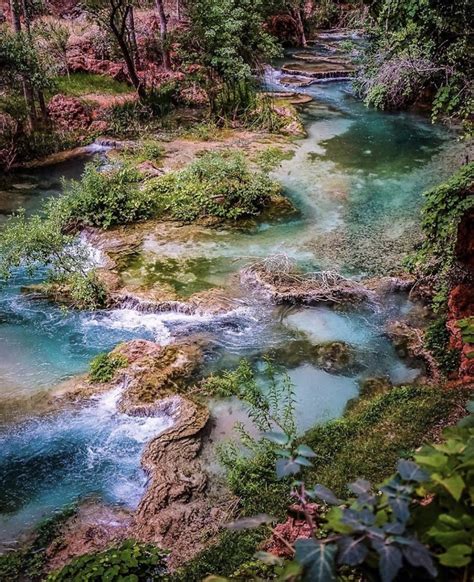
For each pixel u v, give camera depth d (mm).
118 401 8898
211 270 12453
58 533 6812
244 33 22375
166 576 5570
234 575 4742
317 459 6941
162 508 7012
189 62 21906
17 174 17781
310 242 13547
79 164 18594
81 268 11641
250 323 10734
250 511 6496
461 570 2090
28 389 9234
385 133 20750
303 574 1982
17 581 6207
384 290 11422
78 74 23750
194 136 20484
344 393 9000
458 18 9477
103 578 5211
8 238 11453
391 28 11336
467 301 8922
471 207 8531
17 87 19844
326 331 10469
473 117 19812
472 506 2221
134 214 14531
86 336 10562
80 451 8109
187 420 8297
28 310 11312
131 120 21406
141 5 29875
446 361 9039
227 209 14703
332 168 17688
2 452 8039
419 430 6961
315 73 27516
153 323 10883
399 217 14664
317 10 36562
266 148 19234
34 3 25297
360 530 2045
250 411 8438
